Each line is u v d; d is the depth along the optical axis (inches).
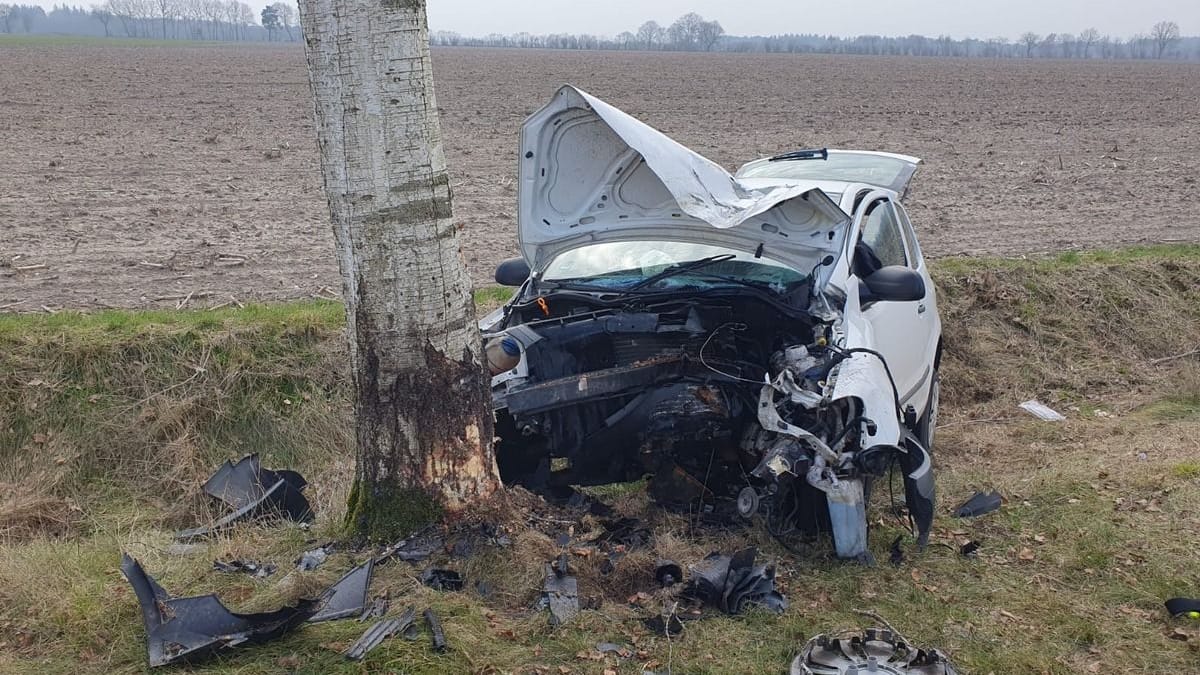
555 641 169.8
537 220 233.8
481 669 159.6
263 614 165.9
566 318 230.1
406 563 185.9
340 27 172.1
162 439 281.7
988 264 428.5
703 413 213.9
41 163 730.8
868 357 211.8
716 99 1788.9
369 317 185.5
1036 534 218.1
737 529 213.0
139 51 3528.5
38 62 2402.8
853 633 171.9
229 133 976.3
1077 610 186.1
